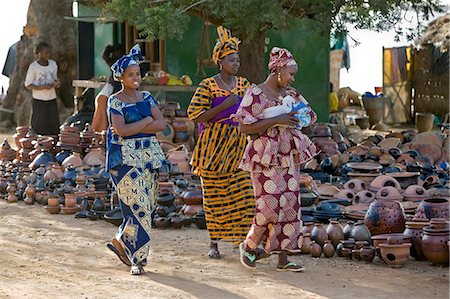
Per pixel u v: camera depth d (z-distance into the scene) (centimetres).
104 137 1231
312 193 997
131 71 741
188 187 1073
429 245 757
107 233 955
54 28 2442
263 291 680
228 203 797
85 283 709
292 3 1352
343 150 1334
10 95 2489
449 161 1302
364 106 2430
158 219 971
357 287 692
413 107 2469
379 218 824
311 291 680
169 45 1875
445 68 2295
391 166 1173
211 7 1231
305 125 732
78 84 1862
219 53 796
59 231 971
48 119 1484
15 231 971
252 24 1279
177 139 1387
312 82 1980
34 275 740
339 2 1339
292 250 736
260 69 1481
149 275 741
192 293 674
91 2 1577
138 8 1222
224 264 786
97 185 1098
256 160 722
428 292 673
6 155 1373
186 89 1619
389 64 2522
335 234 816
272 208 723
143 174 743
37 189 1169
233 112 788
